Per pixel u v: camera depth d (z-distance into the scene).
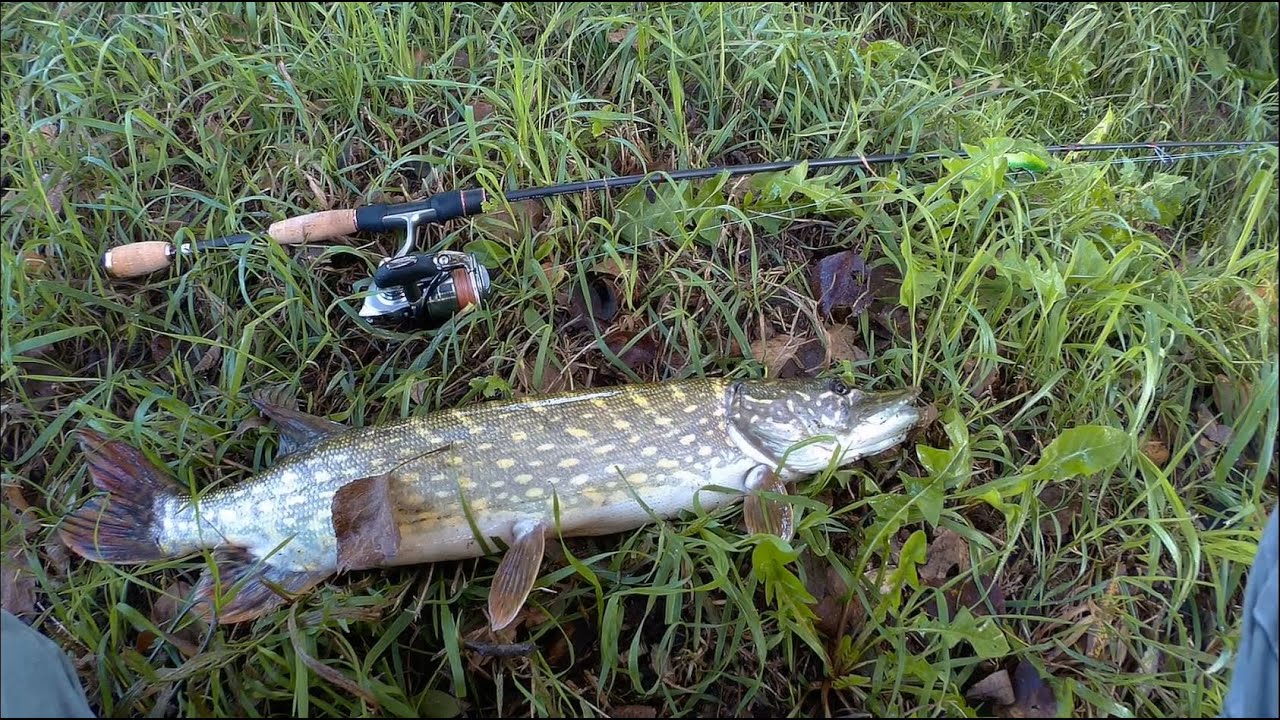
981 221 0.72
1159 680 0.60
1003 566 0.64
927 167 0.79
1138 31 0.88
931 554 0.65
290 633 0.57
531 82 0.79
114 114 0.81
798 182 0.74
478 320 0.72
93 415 0.67
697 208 0.73
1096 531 0.64
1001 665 0.61
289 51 0.83
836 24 0.89
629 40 0.81
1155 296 0.72
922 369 0.69
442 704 0.58
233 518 0.61
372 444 0.61
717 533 0.64
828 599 0.63
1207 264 0.76
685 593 0.64
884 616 0.59
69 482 0.68
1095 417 0.69
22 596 0.64
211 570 0.57
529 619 0.62
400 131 0.82
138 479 0.63
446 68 0.83
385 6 0.84
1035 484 0.65
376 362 0.73
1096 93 0.90
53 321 0.71
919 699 0.59
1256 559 0.51
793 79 0.83
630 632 0.63
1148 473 0.64
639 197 0.77
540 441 0.61
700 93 0.84
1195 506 0.66
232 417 0.69
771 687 0.61
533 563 0.59
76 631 0.60
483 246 0.74
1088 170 0.76
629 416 0.63
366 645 0.61
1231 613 0.63
